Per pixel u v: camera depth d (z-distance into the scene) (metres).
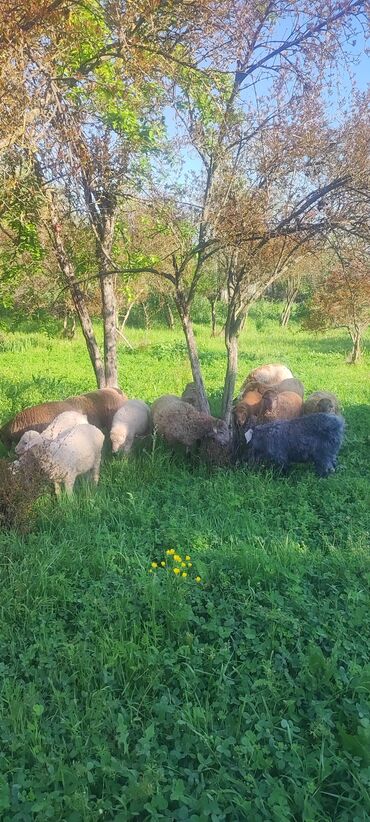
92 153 8.54
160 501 6.62
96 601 4.36
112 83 7.64
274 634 4.07
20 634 4.15
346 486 7.12
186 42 7.52
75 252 9.80
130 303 22.81
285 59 7.82
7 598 4.45
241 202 7.61
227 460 7.82
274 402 8.79
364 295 15.86
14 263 10.70
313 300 19.20
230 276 8.42
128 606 4.33
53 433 7.21
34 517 5.75
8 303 11.60
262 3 7.52
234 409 8.53
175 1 6.71
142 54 7.03
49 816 2.80
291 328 32.22
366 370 17.44
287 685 3.67
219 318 34.38
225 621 4.25
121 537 5.48
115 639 4.01
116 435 8.05
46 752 3.23
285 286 36.41
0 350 19.81
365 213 7.59
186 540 5.41
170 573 4.77
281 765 3.13
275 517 6.13
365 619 4.21
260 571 4.84
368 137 7.29
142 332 28.09
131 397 12.02
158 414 8.20
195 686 3.65
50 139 7.20
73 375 15.18
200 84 7.96
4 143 5.57
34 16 5.83
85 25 7.15
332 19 7.50
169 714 3.47
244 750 3.14
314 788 2.96
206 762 3.12
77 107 8.00
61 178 7.98
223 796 2.95
